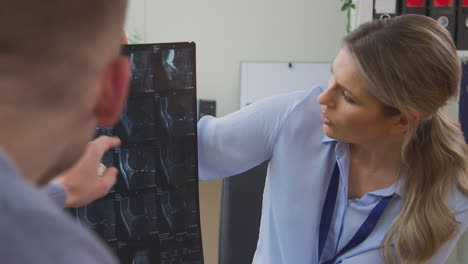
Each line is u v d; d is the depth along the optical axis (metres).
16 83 0.30
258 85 3.55
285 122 1.14
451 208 1.10
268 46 3.59
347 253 1.12
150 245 1.08
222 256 1.36
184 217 1.09
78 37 0.31
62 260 0.28
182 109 1.04
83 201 0.77
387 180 1.12
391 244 1.10
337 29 3.58
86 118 0.35
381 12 1.86
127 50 0.99
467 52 1.90
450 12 1.87
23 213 0.28
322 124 1.15
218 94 3.63
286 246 1.17
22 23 0.29
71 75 0.31
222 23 3.55
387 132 1.02
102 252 0.31
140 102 1.02
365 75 0.92
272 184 1.18
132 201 1.06
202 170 1.16
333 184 1.14
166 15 3.52
